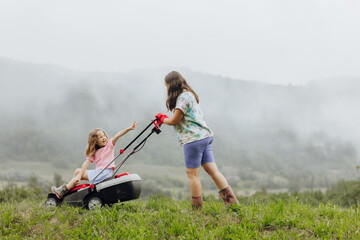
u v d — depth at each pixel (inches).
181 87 178.2
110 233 156.3
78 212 186.1
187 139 173.3
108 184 193.2
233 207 178.1
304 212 175.9
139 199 219.5
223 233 150.9
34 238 160.4
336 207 185.9
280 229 155.8
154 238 151.8
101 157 205.5
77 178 201.5
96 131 205.9
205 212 178.2
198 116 175.9
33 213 183.8
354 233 144.2
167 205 201.3
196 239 149.9
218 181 183.3
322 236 146.3
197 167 177.3
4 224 171.9
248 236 146.6
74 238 156.3
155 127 184.7
